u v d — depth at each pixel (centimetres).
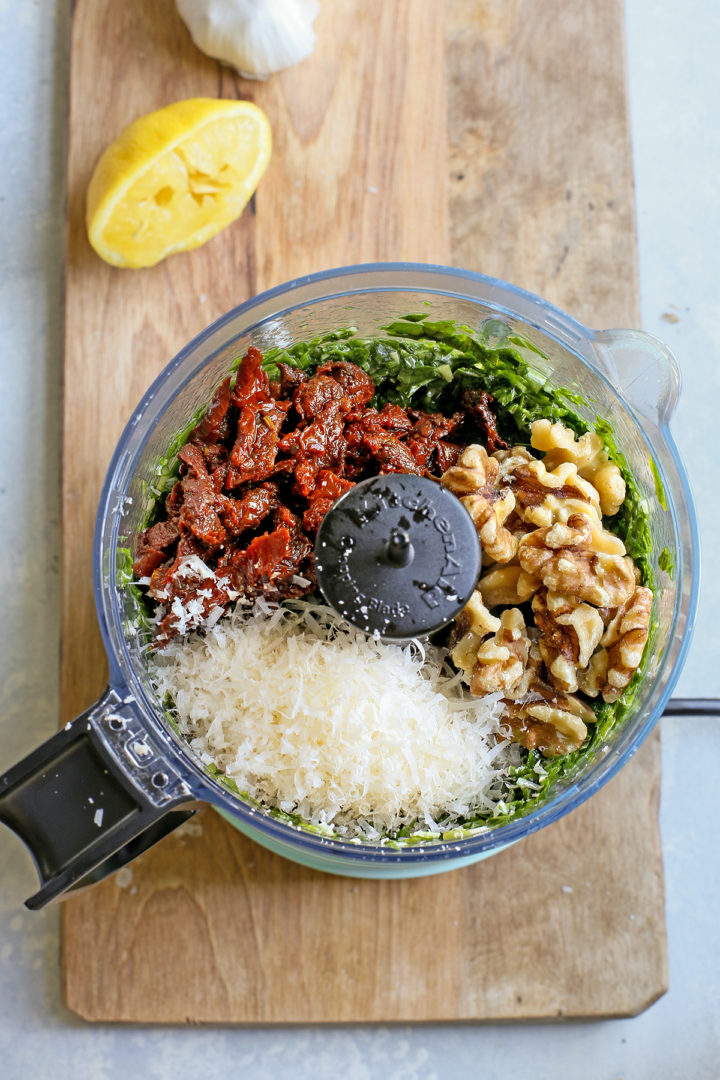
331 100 43
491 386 40
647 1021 44
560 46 44
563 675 37
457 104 44
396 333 40
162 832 37
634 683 38
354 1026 43
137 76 43
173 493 38
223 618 38
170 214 42
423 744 37
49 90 46
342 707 36
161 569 37
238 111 41
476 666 38
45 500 46
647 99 48
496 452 39
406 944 42
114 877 42
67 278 43
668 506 38
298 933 42
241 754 37
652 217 48
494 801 38
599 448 39
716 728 46
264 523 38
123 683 35
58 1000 44
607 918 42
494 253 43
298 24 42
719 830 46
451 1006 42
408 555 35
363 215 43
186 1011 41
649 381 38
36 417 46
